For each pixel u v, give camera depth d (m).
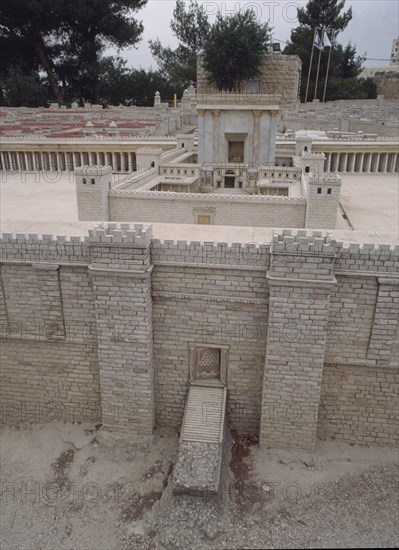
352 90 92.06
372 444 18.39
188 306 17.09
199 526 15.02
